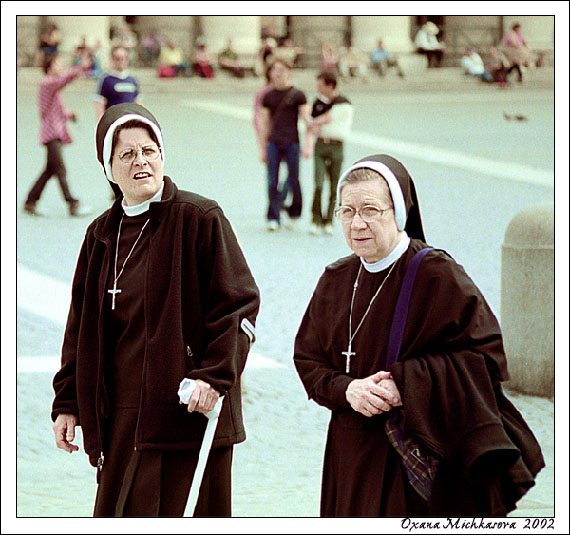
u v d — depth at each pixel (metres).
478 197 32.44
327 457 10.23
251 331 10.23
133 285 10.30
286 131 28.56
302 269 24.61
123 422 10.30
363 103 60.81
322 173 28.28
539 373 16.81
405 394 9.44
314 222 28.48
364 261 9.92
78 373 10.52
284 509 12.90
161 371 10.11
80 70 30.80
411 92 68.50
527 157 39.81
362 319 9.90
